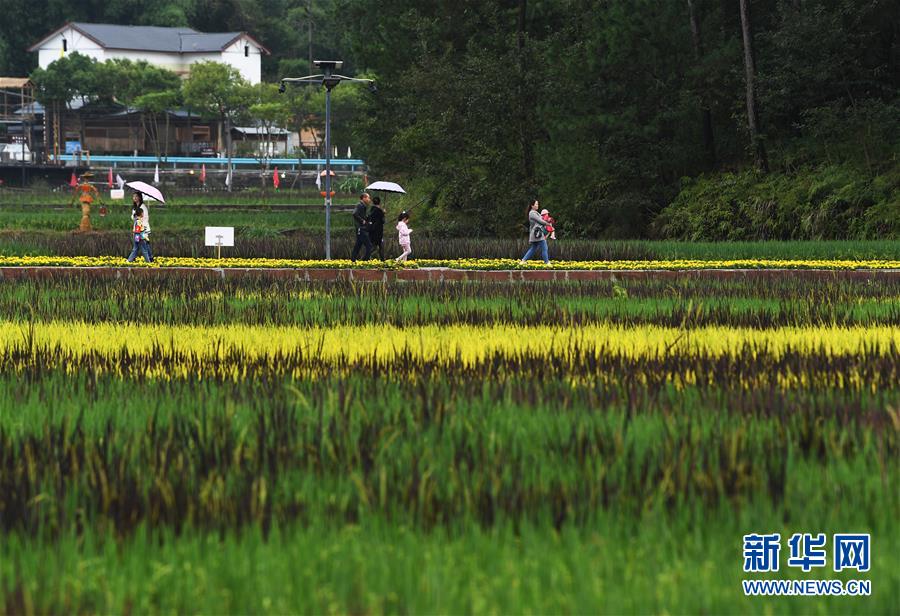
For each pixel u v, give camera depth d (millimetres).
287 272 102312
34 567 20094
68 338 50844
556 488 23516
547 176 168625
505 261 112188
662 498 22969
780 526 22469
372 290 77938
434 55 183250
